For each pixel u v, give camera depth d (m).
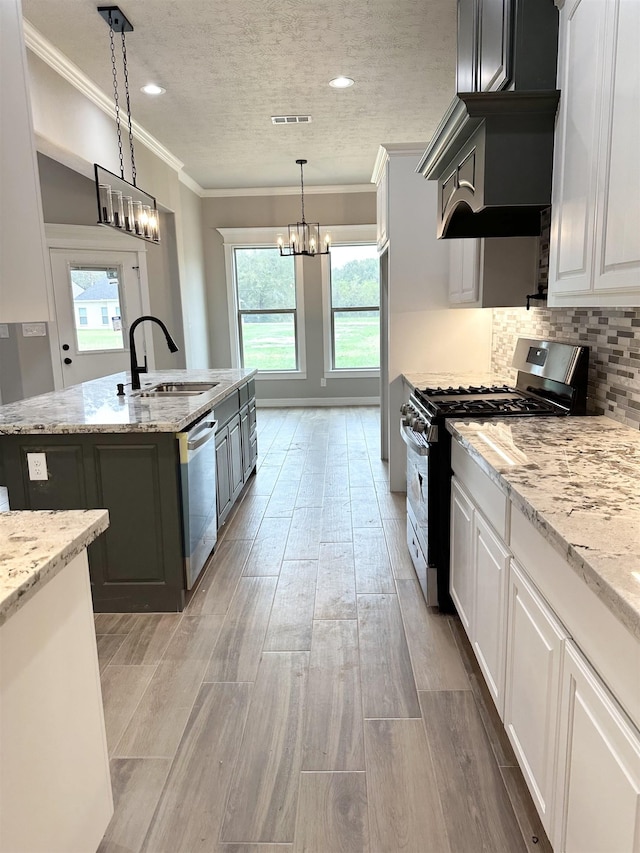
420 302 4.12
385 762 1.78
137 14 3.06
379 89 4.21
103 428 2.54
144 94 4.19
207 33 3.30
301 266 7.70
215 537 3.35
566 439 1.94
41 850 1.15
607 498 1.38
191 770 1.77
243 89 4.14
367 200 7.45
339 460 5.32
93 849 1.39
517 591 1.55
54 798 1.21
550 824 1.31
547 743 1.33
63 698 1.25
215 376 4.32
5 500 3.96
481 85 2.43
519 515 1.51
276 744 1.87
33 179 1.22
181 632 2.54
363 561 3.22
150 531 2.66
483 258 2.86
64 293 5.80
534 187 2.05
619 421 2.15
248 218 7.54
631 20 1.43
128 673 2.25
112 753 1.84
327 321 7.84
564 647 1.22
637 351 1.99
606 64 1.58
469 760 1.78
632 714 0.95
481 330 4.13
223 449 3.62
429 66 3.82
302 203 7.16
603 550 1.10
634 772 0.94
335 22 3.21
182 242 6.39
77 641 1.31
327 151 5.78
